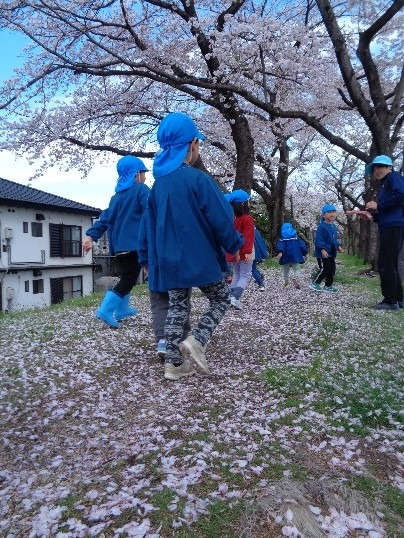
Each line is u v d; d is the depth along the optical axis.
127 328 5.27
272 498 1.80
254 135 16.66
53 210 22.02
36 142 13.47
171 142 3.04
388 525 1.69
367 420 2.56
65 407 2.82
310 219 37.09
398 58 13.39
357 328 4.93
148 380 3.34
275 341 4.48
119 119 14.60
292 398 2.92
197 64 12.43
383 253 5.88
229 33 10.04
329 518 1.71
